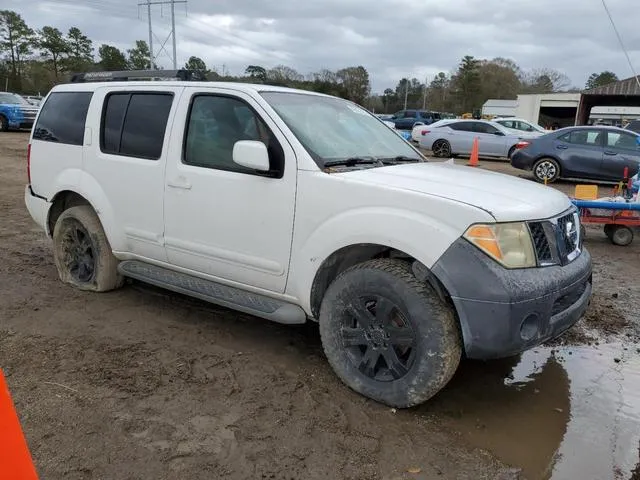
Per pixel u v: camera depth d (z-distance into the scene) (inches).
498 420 126.8
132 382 135.9
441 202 118.1
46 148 201.2
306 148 138.6
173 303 190.4
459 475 107.2
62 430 115.4
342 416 124.1
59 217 199.0
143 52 3553.2
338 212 130.0
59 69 3513.8
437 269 115.8
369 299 128.2
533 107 1656.0
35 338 158.9
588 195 321.4
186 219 158.9
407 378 122.7
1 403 67.5
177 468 105.4
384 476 105.9
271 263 142.8
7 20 3346.5
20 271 219.8
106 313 179.5
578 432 123.1
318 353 156.4
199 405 126.9
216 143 153.6
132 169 171.0
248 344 160.9
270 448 112.3
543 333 120.0
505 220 116.3
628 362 159.3
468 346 115.4
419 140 824.9
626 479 107.6
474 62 3339.1
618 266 260.7
